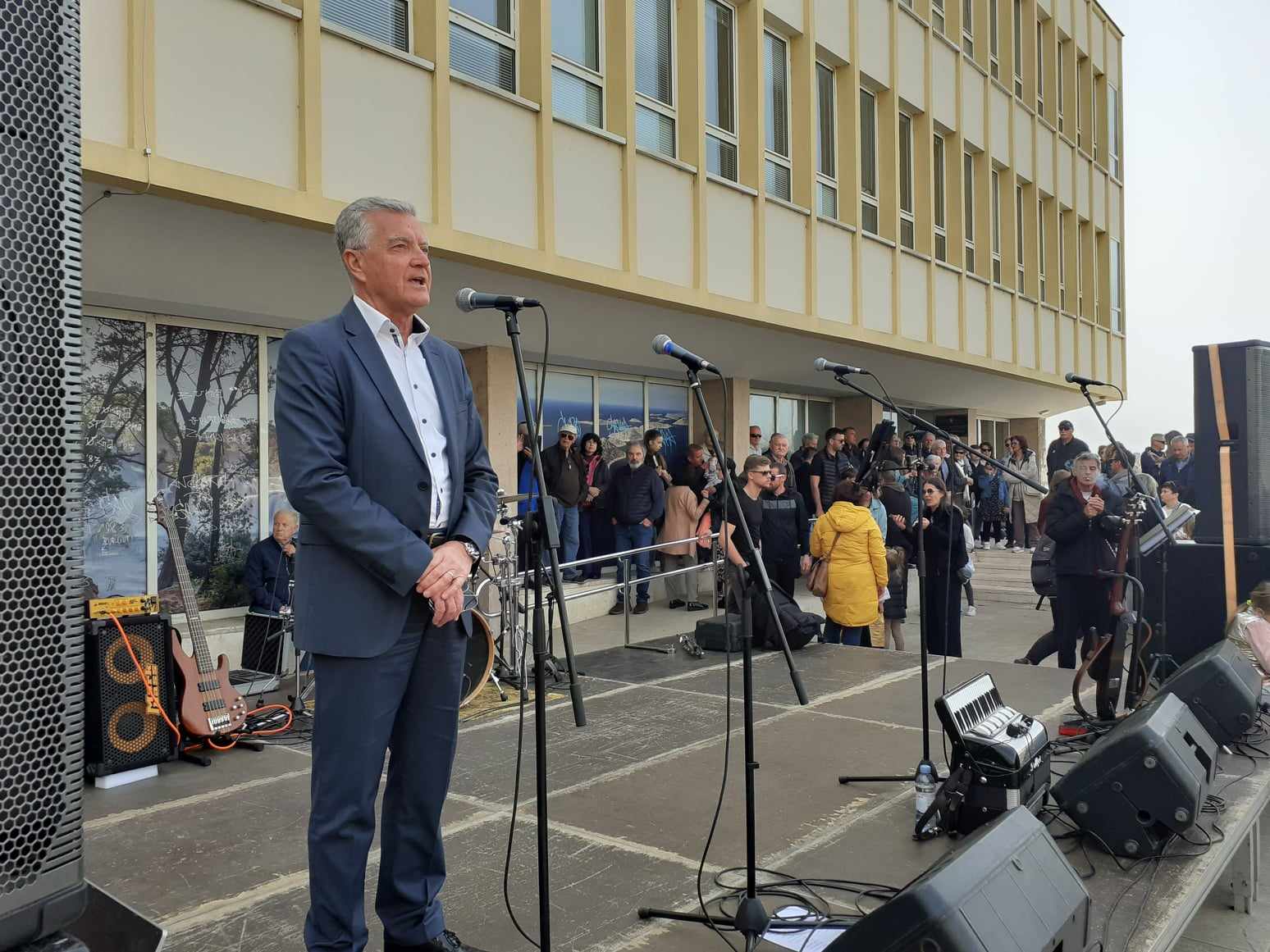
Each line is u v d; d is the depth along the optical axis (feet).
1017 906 7.34
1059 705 18.52
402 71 21.39
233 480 24.27
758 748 16.06
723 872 10.94
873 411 52.90
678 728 17.37
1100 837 11.54
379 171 20.85
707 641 25.13
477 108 23.34
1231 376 20.81
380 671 7.41
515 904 10.11
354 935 7.47
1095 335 67.41
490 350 29.53
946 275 47.50
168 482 22.95
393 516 7.37
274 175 18.83
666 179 29.94
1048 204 61.00
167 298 21.50
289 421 7.21
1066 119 63.93
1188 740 12.26
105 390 21.80
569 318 29.14
